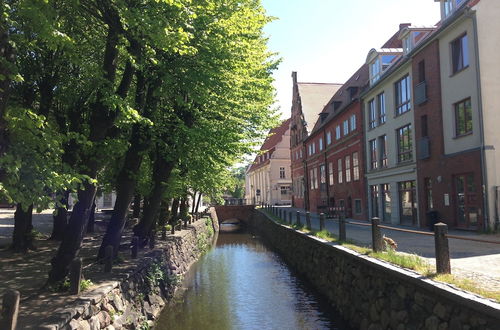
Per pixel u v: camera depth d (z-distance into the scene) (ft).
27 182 19.94
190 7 30.60
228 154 47.42
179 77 36.78
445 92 58.44
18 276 30.89
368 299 30.09
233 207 178.19
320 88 175.94
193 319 35.86
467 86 53.31
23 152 20.35
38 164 20.83
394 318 25.20
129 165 38.83
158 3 28.27
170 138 41.78
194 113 42.91
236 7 36.32
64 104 39.04
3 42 19.30
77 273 24.40
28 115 21.11
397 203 75.61
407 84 70.90
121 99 26.37
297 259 62.18
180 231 71.46
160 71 36.24
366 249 34.91
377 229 33.09
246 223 178.19
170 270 47.70
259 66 44.11
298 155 170.19
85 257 40.04
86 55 36.78
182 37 26.13
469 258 31.12
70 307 21.16
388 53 83.30
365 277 31.27
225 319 35.96
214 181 75.25
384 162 82.02
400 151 74.64
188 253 67.21
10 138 20.83
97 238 58.34
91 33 33.63
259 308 39.58
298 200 170.50
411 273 23.67
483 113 50.57
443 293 19.40
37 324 18.62
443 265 22.53
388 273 26.18
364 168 91.09
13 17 22.57
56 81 37.11
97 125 28.63
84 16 29.58
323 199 126.82
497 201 49.57
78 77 37.68
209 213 142.92
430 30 71.72
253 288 48.75
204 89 37.65
